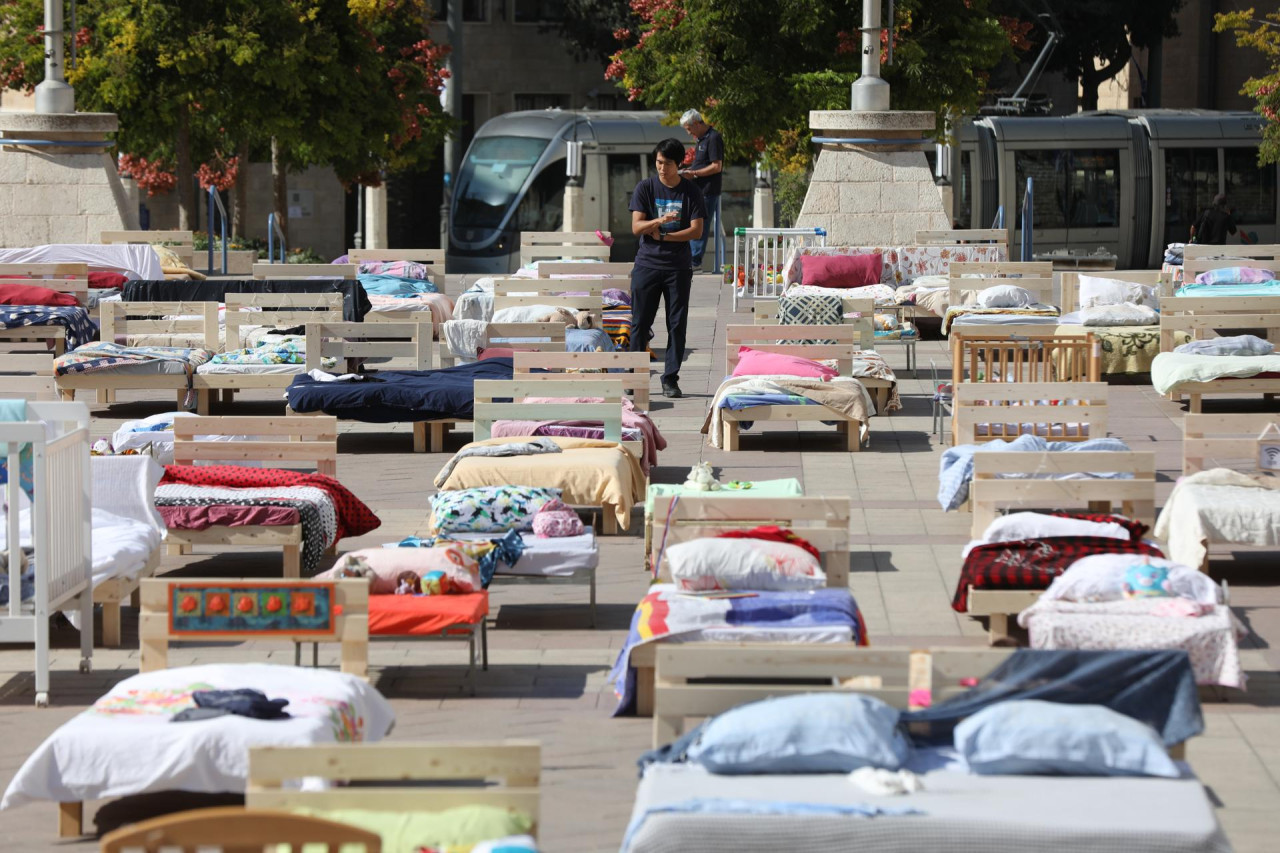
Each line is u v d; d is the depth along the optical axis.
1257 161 98.81
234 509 25.56
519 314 44.88
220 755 15.82
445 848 13.40
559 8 132.50
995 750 14.61
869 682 17.11
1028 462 26.20
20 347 43.59
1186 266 53.53
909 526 29.33
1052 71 124.56
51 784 15.97
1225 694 20.38
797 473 33.56
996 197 95.88
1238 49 130.12
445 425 39.16
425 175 130.25
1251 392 38.94
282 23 82.44
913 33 72.06
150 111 82.44
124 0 80.94
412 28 94.94
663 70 74.69
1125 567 20.86
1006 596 21.77
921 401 42.31
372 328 41.28
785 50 73.31
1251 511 24.39
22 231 63.66
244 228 94.38
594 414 30.91
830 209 61.69
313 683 17.47
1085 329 44.69
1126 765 14.55
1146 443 36.34
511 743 14.08
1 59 80.62
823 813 13.46
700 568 20.70
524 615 24.41
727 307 61.50
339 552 27.81
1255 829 16.25
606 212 97.81
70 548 21.44
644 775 15.09
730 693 15.94
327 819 12.61
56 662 22.47
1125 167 97.44
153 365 39.91
